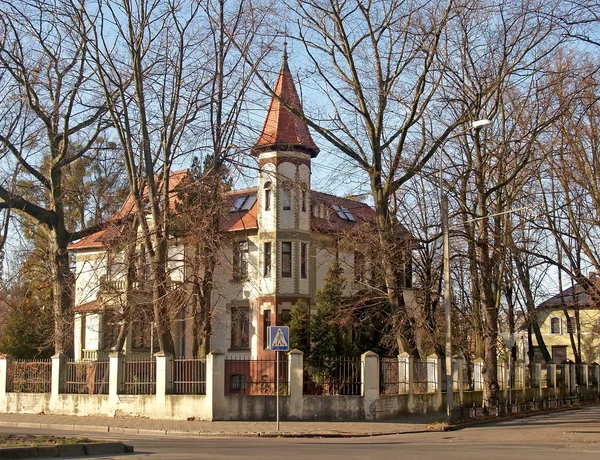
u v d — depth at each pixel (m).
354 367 28.09
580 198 38.22
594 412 34.91
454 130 32.59
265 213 42.38
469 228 33.38
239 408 26.28
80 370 30.06
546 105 30.84
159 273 29.38
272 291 41.41
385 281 32.72
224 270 37.38
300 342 34.16
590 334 68.38
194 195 31.42
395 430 23.92
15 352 42.88
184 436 22.59
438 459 14.73
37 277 46.41
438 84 30.98
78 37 31.47
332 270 36.50
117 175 44.47
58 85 33.28
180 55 30.78
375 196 31.77
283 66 42.75
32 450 14.38
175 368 27.33
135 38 30.25
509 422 28.31
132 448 16.08
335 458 14.71
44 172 41.69
